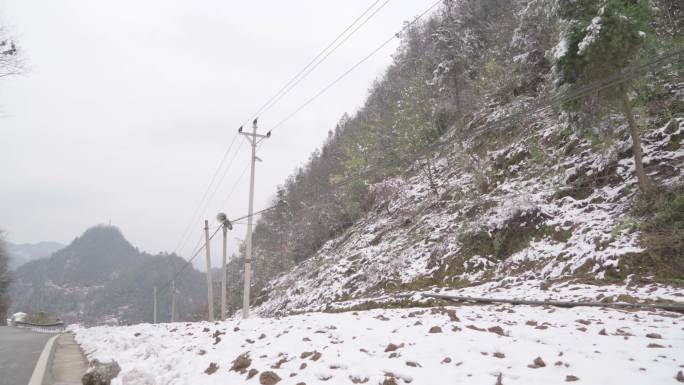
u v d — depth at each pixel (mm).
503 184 24578
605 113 17234
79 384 6750
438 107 37938
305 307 27266
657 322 8039
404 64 56500
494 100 34031
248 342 7562
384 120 49594
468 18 43375
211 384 5070
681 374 4266
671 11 21453
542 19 28953
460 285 18906
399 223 30469
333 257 33188
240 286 54656
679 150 17016
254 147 24547
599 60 15312
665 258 13219
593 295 12117
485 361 5004
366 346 6113
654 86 18922
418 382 4383
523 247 18828
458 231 22766
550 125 25359
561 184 20891
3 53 10102
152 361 7152
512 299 13188
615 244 14891
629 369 4641
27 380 7090
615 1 14766
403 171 38969
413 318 9055
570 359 5059
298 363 5457
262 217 78375
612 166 19078
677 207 14516
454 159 32469
